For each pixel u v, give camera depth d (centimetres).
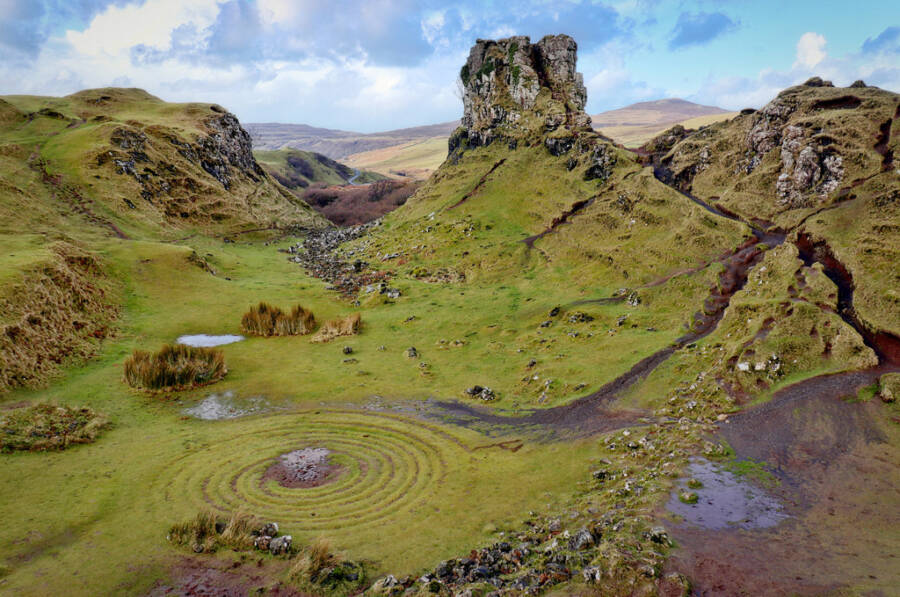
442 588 1447
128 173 8762
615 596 1300
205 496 2116
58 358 3594
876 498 1739
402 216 9988
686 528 1606
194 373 3569
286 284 6481
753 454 2144
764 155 5522
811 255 3838
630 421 2728
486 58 10781
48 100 11819
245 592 1530
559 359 3738
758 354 2888
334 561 1653
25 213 6638
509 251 6606
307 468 2389
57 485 2158
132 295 5244
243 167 12850
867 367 2622
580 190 7575
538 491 2098
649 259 5228
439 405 3231
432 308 5325
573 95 9988
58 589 1525
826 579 1318
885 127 4475
